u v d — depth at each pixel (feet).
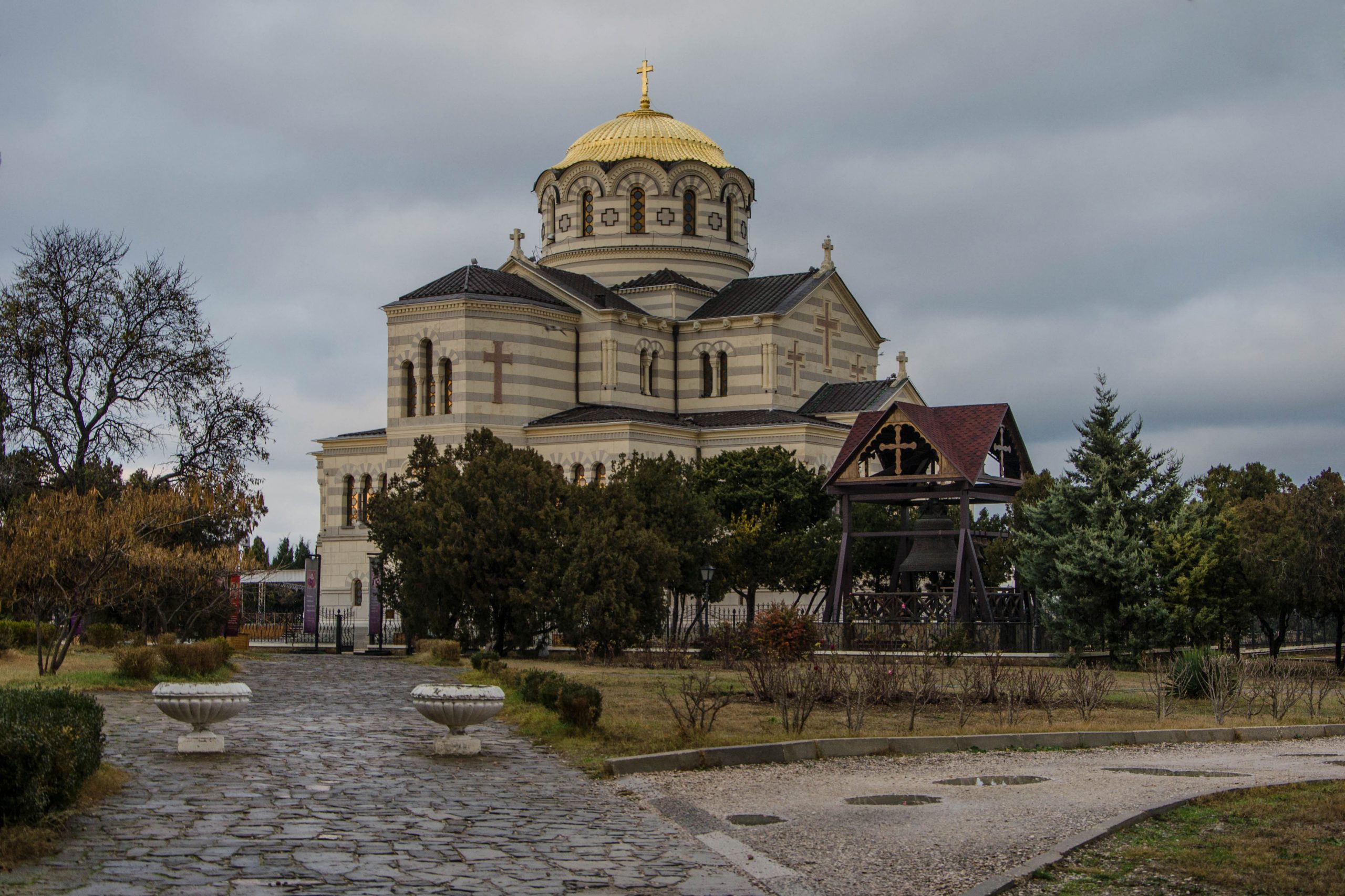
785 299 305.73
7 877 51.03
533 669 154.61
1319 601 186.80
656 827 64.64
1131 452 187.62
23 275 210.59
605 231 318.45
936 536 191.83
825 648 188.03
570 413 287.48
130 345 212.43
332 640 256.73
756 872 55.36
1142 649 176.65
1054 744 96.48
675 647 188.96
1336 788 72.74
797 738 94.07
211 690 82.74
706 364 308.60
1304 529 188.24
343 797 69.62
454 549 196.75
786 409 302.04
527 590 195.11
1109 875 54.08
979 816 66.59
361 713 109.70
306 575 235.40
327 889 51.03
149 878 51.65
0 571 135.44
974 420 194.08
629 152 319.88
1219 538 183.11
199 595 205.77
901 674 135.44
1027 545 199.82
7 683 116.98
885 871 55.47
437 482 207.72
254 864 54.39
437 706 85.87
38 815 57.93
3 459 208.74
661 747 88.22
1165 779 78.43
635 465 230.48
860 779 79.92
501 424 282.15
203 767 77.71
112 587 151.64
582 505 206.39
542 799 71.36
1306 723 113.09
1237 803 68.64
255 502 177.88
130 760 79.46
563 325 294.25
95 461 212.64
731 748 85.76
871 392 302.45
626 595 189.06
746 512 250.37
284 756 83.15
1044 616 186.70
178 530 187.42
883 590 253.85
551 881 53.47
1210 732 102.06
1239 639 201.16
